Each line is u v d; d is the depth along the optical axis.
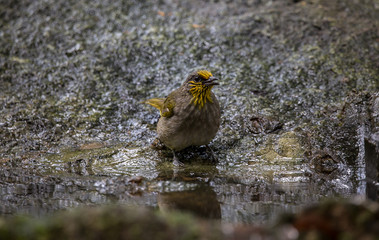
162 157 10.23
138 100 12.26
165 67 13.34
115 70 13.27
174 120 9.61
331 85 12.23
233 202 7.52
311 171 9.41
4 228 4.69
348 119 10.79
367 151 9.14
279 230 4.73
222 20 15.12
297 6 15.77
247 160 9.96
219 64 13.34
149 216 4.84
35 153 10.28
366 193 8.11
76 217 4.83
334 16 15.12
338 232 4.60
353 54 13.38
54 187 8.43
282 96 11.97
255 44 14.02
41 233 4.70
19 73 13.11
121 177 8.84
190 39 14.26
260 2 16.08
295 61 13.20
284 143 10.26
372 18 15.14
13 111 11.70
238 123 11.07
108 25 14.97
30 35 14.52
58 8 15.62
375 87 11.98
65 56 13.76
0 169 9.51
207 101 9.56
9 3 15.73
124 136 11.04
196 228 4.75
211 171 9.50
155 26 14.91
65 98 12.28
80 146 10.60
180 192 8.11
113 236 4.66
